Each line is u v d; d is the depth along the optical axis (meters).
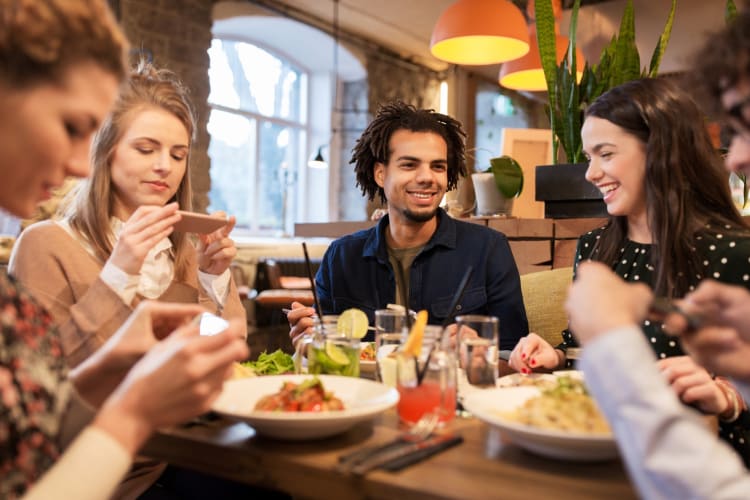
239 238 7.07
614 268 1.83
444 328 1.33
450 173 2.56
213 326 1.84
